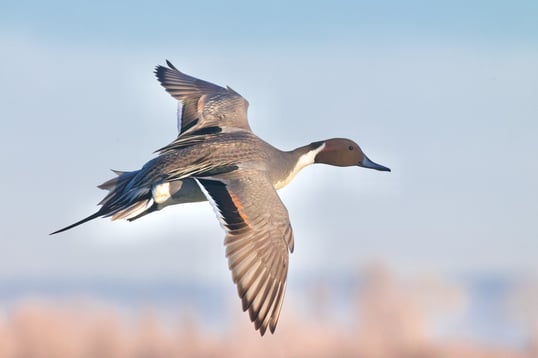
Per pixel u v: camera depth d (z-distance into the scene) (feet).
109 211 28.50
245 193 26.63
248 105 34.06
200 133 32.12
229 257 25.29
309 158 33.91
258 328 24.75
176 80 35.22
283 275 25.54
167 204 28.76
